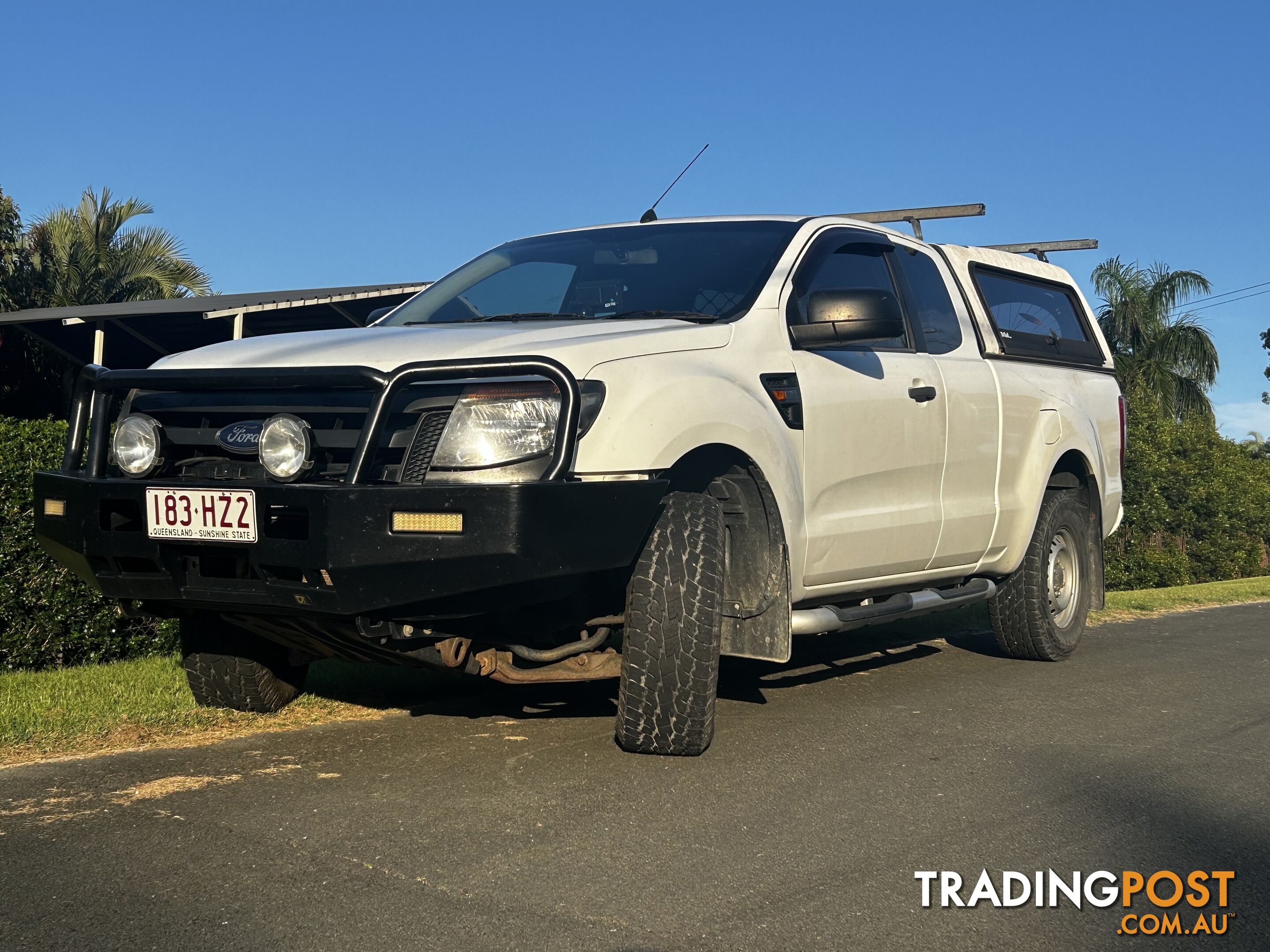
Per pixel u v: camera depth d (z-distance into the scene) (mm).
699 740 4145
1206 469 18500
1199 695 5762
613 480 3814
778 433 4457
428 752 4285
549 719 4840
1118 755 4496
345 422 3775
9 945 2619
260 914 2799
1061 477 6848
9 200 20188
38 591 6125
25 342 19469
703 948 2664
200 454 3963
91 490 3943
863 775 4094
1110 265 28094
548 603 4312
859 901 2967
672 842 3352
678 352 4238
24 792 3770
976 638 7559
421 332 4250
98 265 23125
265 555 3672
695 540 4070
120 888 2957
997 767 4258
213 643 4715
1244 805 3906
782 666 6348
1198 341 27375
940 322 5926
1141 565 16953
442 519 3531
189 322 16953
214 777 3939
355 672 5812
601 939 2693
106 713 4820
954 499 5695
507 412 3682
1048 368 6746
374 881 3014
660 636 4039
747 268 4926
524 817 3545
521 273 5289
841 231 5395
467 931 2719
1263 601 11234
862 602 5414
